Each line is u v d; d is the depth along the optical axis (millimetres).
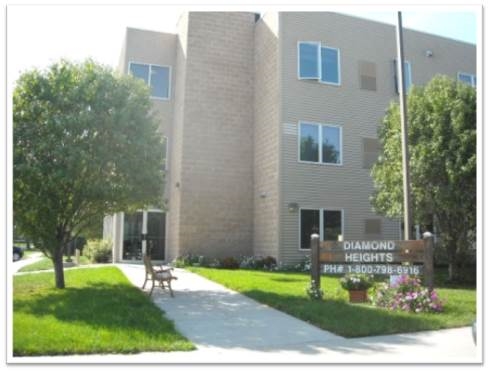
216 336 7438
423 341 7238
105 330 7309
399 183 14484
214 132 20984
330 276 15484
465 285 14250
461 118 13469
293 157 19297
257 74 21547
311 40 20234
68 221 12406
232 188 20984
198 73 21031
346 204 19875
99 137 11945
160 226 21656
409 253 10023
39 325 7477
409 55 22500
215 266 19125
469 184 13398
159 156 12469
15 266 22547
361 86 20938
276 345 6938
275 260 18734
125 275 15227
